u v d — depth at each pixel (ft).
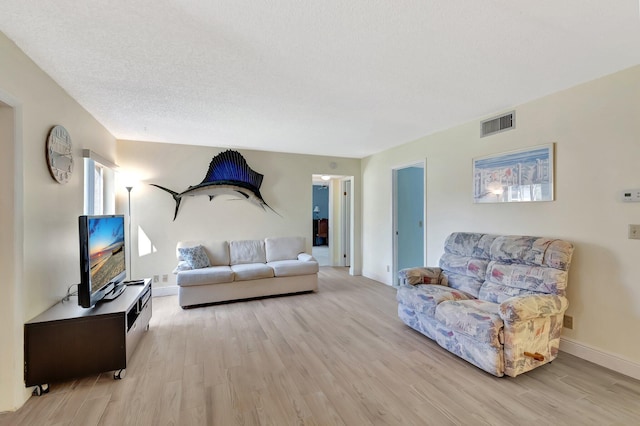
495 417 5.73
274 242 15.79
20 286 6.19
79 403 6.16
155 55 6.67
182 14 5.26
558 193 8.60
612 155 7.52
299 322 10.77
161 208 14.53
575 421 5.61
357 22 5.49
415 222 17.02
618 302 7.40
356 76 7.72
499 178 10.23
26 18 5.33
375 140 14.44
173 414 5.81
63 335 6.69
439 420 5.64
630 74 7.22
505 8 5.09
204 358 8.07
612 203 7.52
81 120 9.59
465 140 11.60
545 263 8.05
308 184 17.67
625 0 4.87
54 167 7.61
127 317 7.47
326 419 5.67
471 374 7.29
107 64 7.04
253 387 6.73
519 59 6.86
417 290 9.71
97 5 5.02
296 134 13.28
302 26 5.62
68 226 8.48
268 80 7.93
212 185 15.37
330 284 16.53
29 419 5.69
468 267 10.00
